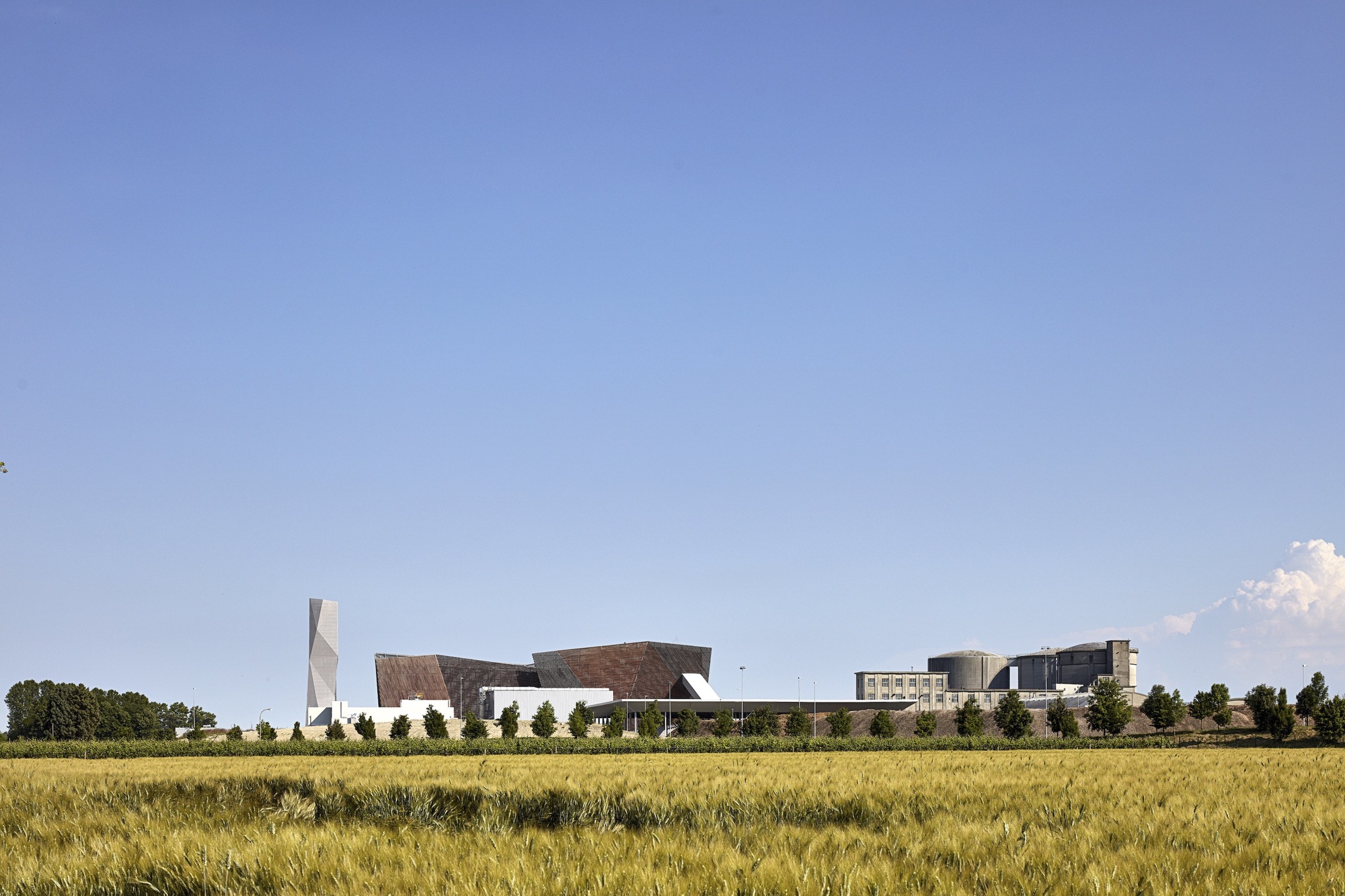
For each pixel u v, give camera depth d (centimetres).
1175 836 1741
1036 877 1386
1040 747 9019
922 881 1363
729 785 3014
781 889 1295
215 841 1616
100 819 1997
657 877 1336
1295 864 1484
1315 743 9112
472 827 1967
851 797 2512
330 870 1422
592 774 3938
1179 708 10838
